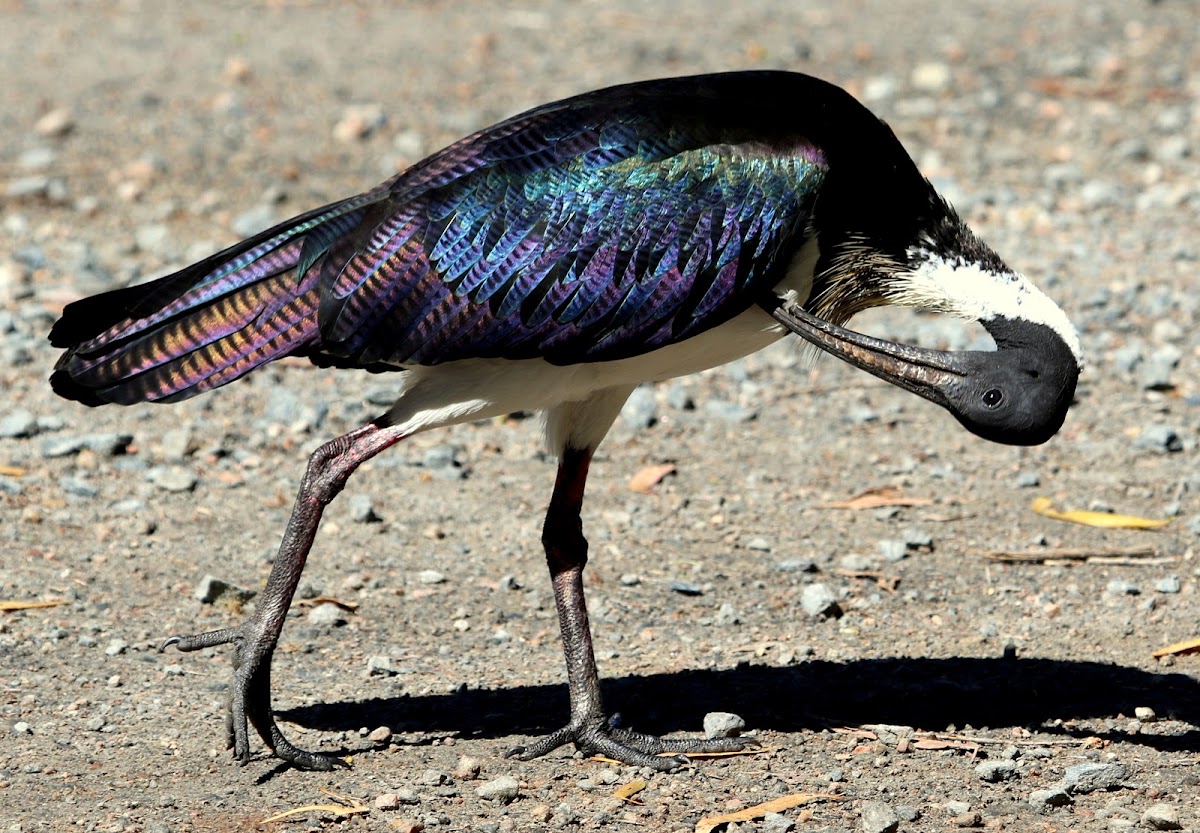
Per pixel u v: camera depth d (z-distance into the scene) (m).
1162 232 21.16
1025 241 20.69
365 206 9.64
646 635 11.77
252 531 13.31
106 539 13.01
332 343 9.39
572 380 9.74
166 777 9.39
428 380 9.66
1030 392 9.68
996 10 31.88
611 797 9.24
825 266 10.03
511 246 9.39
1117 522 13.69
